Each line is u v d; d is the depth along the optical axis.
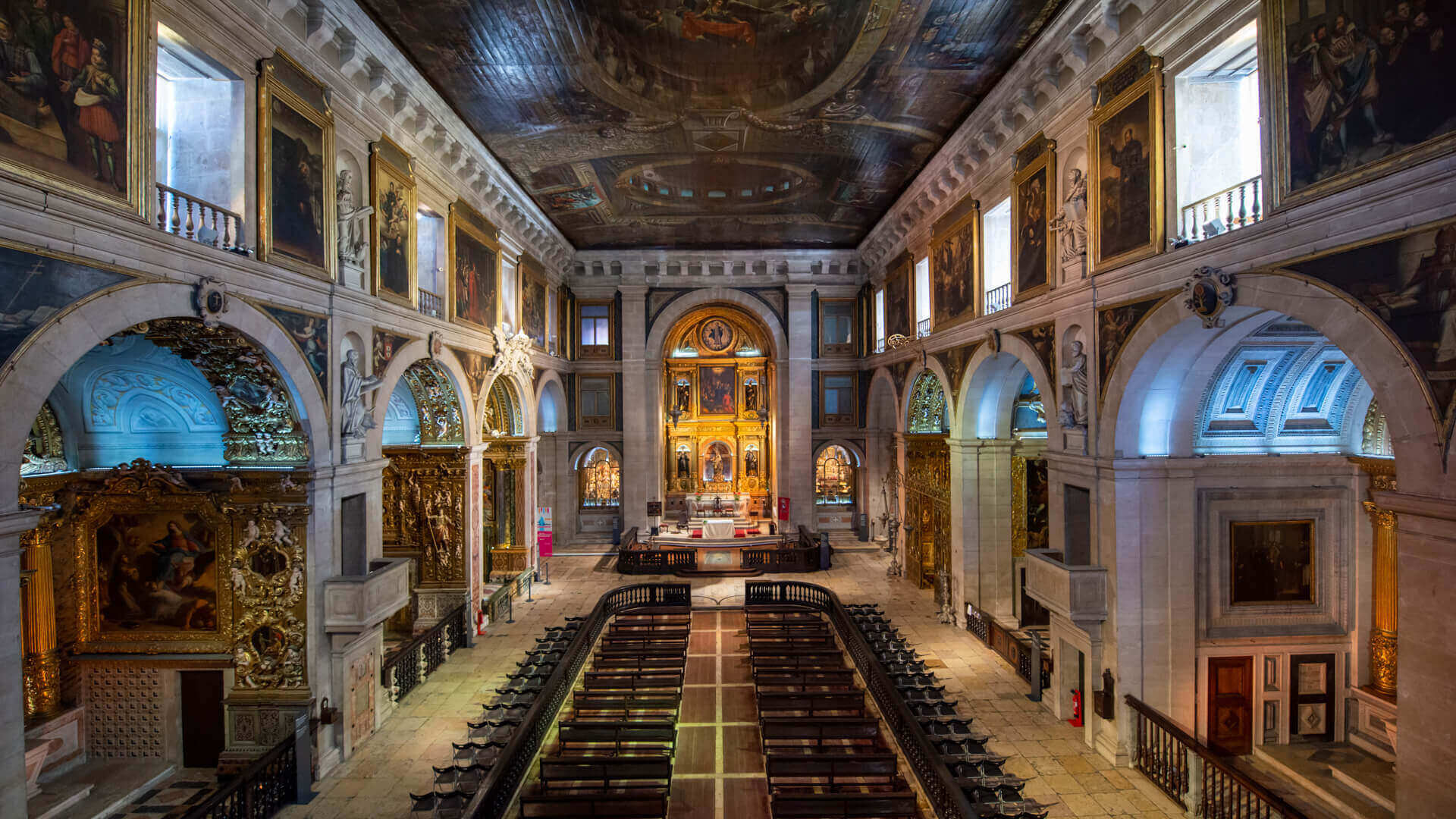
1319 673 12.59
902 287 25.16
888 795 9.82
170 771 12.40
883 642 16.50
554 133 17.72
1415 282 6.93
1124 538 11.77
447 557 19.02
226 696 12.09
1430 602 6.95
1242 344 11.30
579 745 12.60
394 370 14.52
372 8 12.25
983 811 9.44
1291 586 12.64
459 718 14.03
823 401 31.50
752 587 21.91
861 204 24.05
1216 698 12.49
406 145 15.21
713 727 13.88
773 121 17.06
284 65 10.88
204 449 12.77
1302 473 12.46
